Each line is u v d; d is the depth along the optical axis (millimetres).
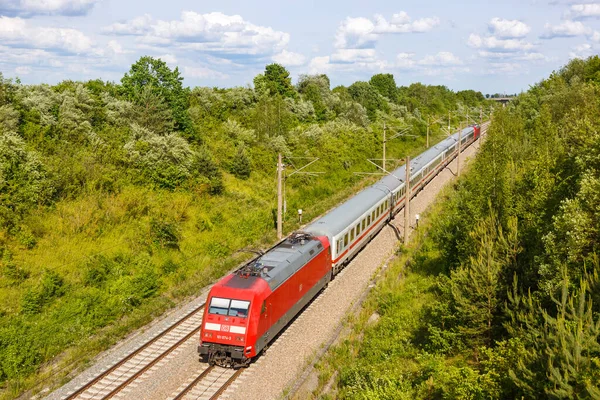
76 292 24641
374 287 28578
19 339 20031
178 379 18641
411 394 16297
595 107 37156
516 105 69750
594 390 10383
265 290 20031
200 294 27547
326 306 26203
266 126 56750
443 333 19781
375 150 68625
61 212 29547
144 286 26312
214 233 35312
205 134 50469
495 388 14109
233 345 19000
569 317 13711
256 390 18016
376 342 21734
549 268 17547
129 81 46781
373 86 97938
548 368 12164
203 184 39156
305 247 25500
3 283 23578
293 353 20969
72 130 36281
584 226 16391
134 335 22672
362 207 35844
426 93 120688
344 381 18500
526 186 26422
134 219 32094
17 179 28891
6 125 32188
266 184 47219
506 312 17469
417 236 38219
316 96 75125
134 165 36812
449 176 61312
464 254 24828
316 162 55625
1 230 25828
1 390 18062
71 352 20734
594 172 18859
